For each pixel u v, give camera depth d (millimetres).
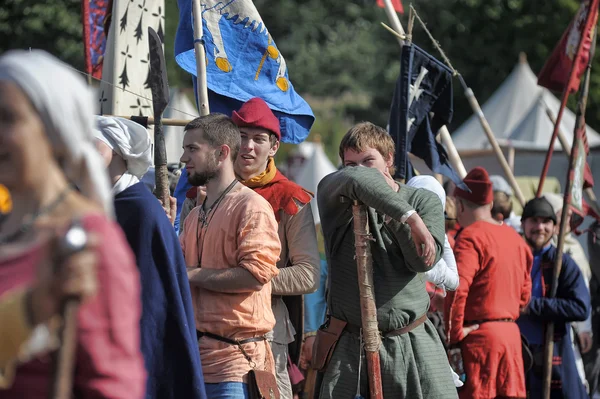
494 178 16141
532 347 13719
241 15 12055
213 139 9227
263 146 10594
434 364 9336
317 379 9711
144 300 7672
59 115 4230
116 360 4277
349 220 9242
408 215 8688
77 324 4184
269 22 75250
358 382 9164
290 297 10625
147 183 9688
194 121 9344
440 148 12562
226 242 9039
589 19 15250
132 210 7812
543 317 13555
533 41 45594
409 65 12234
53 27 28812
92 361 4219
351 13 75562
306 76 73125
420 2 46938
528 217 14086
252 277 8859
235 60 12000
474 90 46344
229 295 8984
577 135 14312
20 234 4305
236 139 9367
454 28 46375
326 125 62281
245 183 10594
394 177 12070
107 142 7824
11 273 4246
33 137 4203
